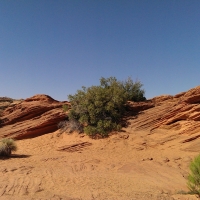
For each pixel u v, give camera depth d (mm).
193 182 8453
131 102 21516
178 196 8141
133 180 10109
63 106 21375
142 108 20844
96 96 20078
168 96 21953
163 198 7746
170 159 13797
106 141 17047
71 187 8766
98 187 8867
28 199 7109
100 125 18156
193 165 8672
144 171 11617
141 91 24172
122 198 7590
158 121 18375
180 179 10500
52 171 11062
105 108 19359
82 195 7895
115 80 23750
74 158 14211
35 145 18125
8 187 8336
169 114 18047
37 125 20453
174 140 16250
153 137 16938
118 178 10305
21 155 15250
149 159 13805
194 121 16875
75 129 19328
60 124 20719
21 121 22250
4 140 15500
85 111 20078
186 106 17609
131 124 18688
